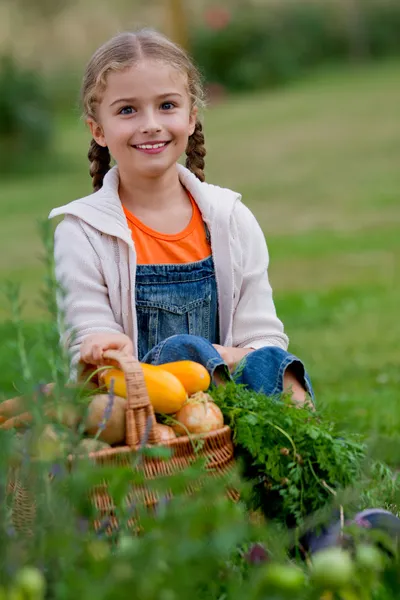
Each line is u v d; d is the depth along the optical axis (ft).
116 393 11.78
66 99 117.50
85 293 14.43
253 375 13.30
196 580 7.80
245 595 8.09
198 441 11.16
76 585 7.50
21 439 10.44
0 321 34.32
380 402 21.48
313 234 51.55
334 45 124.26
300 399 13.29
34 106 88.28
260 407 12.04
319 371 25.82
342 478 11.74
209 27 120.57
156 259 14.79
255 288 15.46
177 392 11.72
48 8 132.46
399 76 110.52
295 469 11.63
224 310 15.15
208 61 117.80
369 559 8.83
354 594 8.73
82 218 14.65
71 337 9.70
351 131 84.43
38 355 14.34
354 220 54.65
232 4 128.98
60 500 8.99
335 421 12.78
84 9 133.59
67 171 84.33
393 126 84.53
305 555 11.21
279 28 122.72
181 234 15.01
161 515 8.34
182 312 14.78
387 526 10.95
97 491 10.35
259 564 9.82
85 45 132.16
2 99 86.94
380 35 124.98
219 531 8.06
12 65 90.33
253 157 78.54
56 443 9.59
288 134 86.43
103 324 14.28
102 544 8.54
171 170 15.17
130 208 15.08
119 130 14.71
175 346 13.10
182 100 14.93
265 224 55.77
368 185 64.85
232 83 115.96
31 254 50.26
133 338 14.49
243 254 15.47
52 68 126.82
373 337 29.94
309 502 11.83
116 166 15.43
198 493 9.97
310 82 114.42
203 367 12.44
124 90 14.65
